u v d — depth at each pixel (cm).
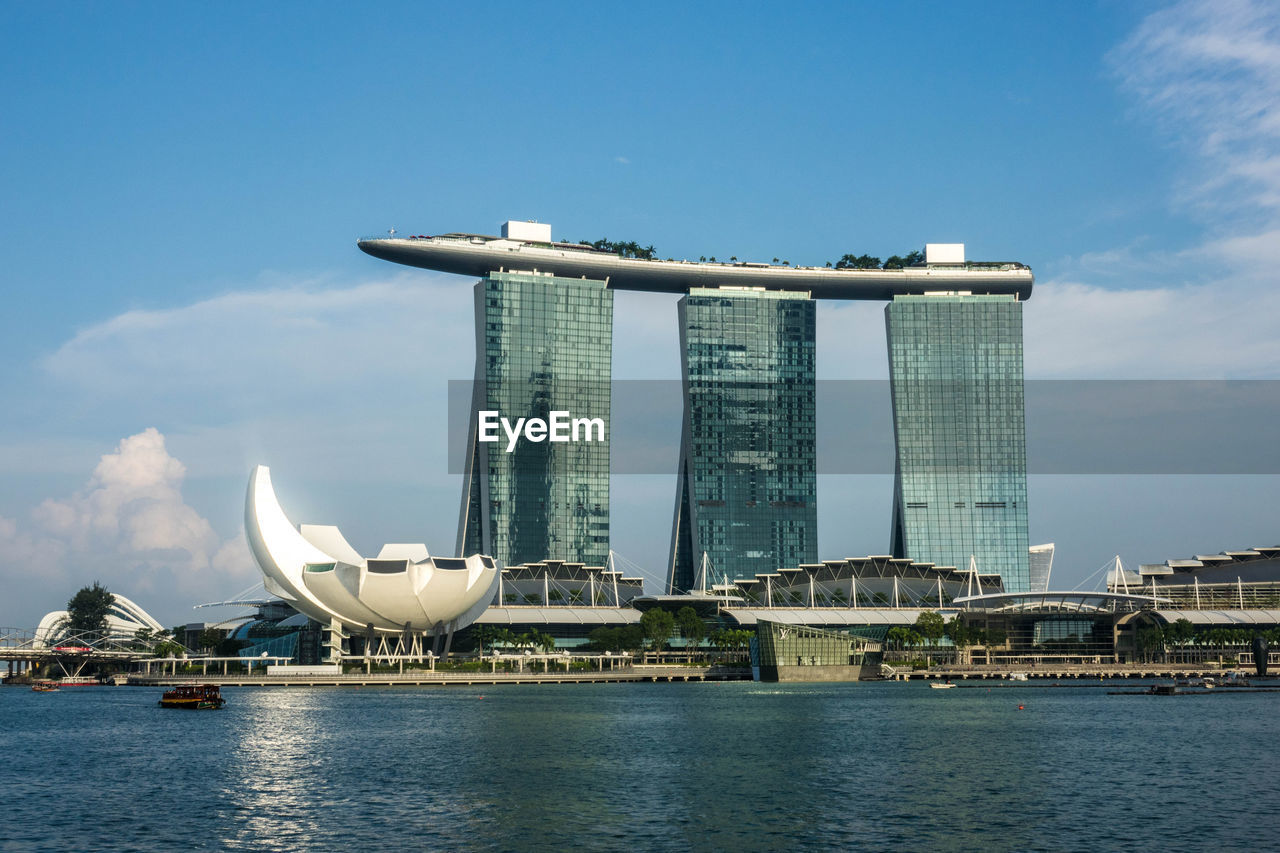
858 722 14788
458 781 9519
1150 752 11388
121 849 7056
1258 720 15150
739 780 9569
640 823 7756
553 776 9781
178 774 9988
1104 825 7656
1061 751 11500
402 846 7112
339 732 13550
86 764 10662
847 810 8194
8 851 7006
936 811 8150
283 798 8725
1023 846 7075
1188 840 7212
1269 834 7369
